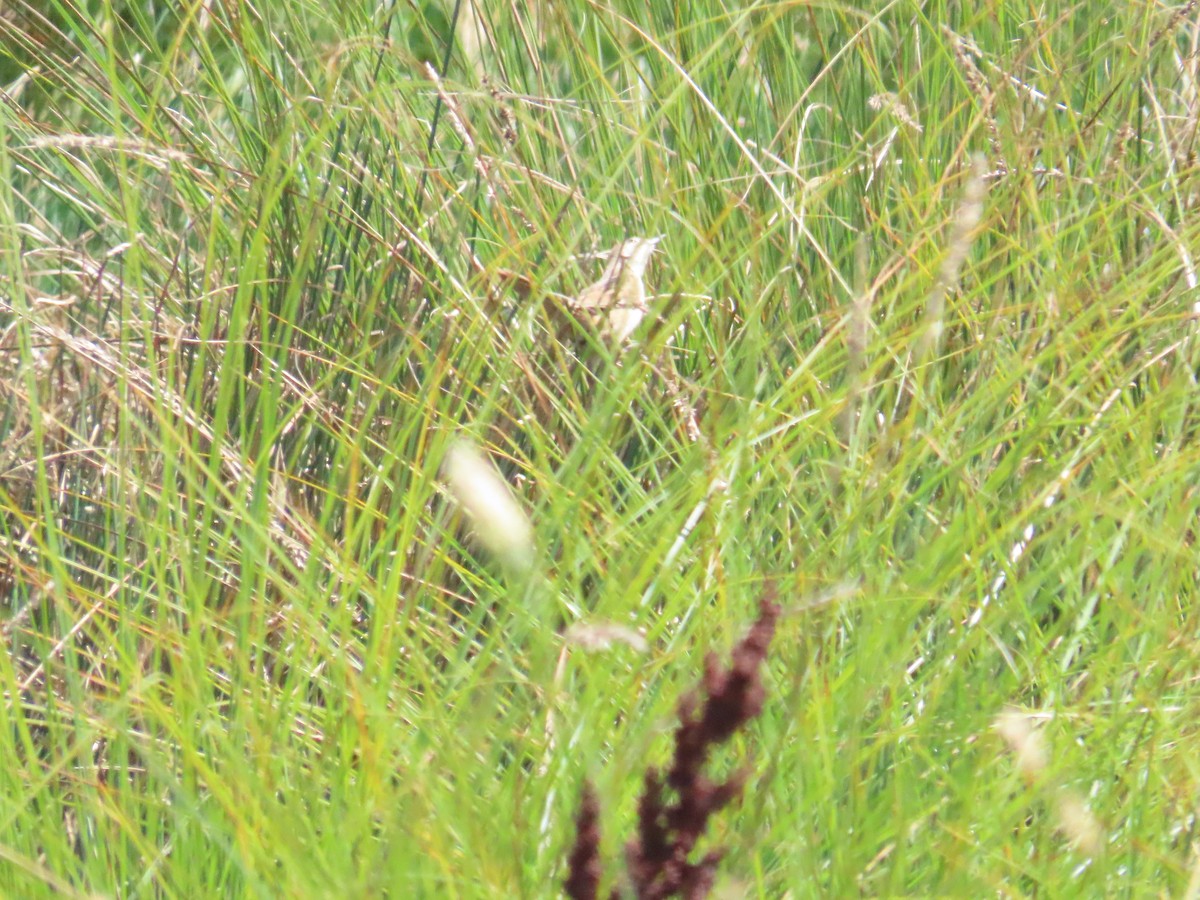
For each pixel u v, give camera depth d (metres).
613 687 3.22
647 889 3.05
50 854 3.16
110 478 3.53
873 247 3.66
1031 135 3.64
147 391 3.49
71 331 3.68
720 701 3.04
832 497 3.31
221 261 3.66
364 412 3.59
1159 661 3.28
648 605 3.28
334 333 3.64
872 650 3.22
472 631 3.28
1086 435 3.41
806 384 3.38
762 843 3.13
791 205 3.58
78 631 3.41
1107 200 3.64
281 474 3.49
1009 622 3.35
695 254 3.51
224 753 3.18
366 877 3.11
